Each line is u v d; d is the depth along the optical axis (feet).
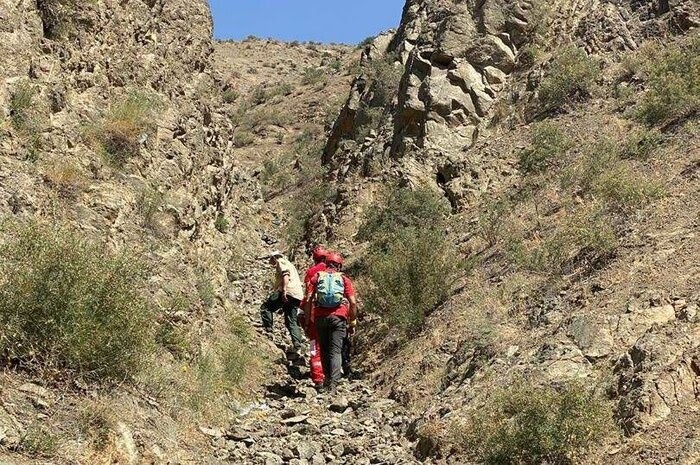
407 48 85.81
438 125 62.49
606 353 25.57
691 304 25.41
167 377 25.77
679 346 23.35
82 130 32.99
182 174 40.19
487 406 23.93
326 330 33.30
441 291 37.04
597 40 62.69
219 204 53.42
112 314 22.26
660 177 38.70
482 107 63.21
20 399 19.17
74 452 18.49
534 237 39.99
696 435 19.75
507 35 65.77
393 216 52.60
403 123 65.31
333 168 80.53
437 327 34.06
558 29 66.54
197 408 25.82
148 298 28.25
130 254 29.37
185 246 36.55
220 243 49.85
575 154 49.16
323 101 151.23
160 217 35.09
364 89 88.63
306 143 129.90
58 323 20.98
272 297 39.70
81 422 19.38
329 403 30.73
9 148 28.02
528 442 20.98
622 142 46.78
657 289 27.55
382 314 37.93
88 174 31.73
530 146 53.83
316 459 24.21
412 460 24.12
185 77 50.88
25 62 31.22
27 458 17.33
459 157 58.29
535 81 61.36
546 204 44.29
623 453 20.21
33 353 20.59
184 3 56.08
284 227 75.05
